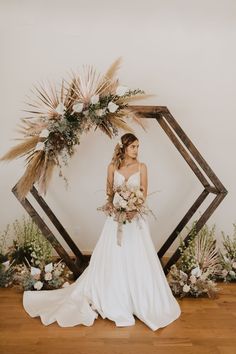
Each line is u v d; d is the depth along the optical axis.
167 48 4.10
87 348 2.38
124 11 4.05
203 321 2.79
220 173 4.29
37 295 3.13
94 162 4.23
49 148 3.04
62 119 3.01
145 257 2.87
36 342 2.44
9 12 3.99
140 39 4.08
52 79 4.08
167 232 4.34
